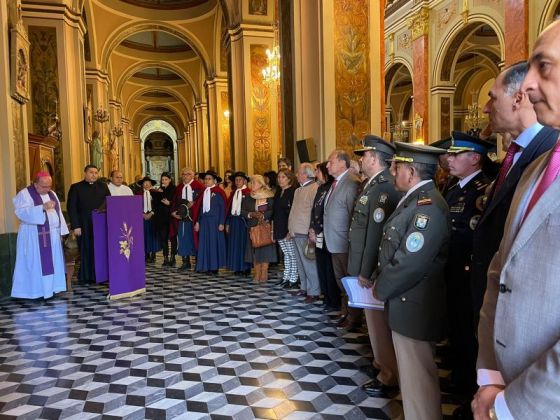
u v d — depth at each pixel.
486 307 1.30
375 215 3.05
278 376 3.32
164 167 44.16
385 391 3.02
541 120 1.04
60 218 6.06
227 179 10.28
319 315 4.87
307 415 2.75
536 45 1.03
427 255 2.24
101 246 6.36
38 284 5.71
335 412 2.78
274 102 11.93
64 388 3.20
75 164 10.46
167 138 44.28
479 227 1.96
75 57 10.63
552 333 0.96
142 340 4.18
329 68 6.22
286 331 4.36
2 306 5.52
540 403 0.89
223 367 3.51
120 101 23.77
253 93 11.83
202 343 4.07
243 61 11.77
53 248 5.89
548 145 1.73
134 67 23.70
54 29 10.02
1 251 5.86
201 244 7.45
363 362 3.55
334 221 4.34
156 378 3.33
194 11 18.28
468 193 2.84
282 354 3.76
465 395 2.93
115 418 2.77
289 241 6.24
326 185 4.89
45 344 4.12
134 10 17.70
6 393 3.14
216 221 7.41
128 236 5.96
